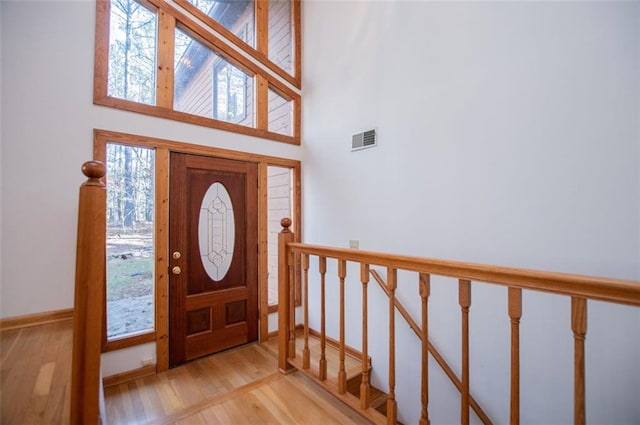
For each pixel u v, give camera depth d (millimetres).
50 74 2076
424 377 1313
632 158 1515
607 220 1586
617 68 1555
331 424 1601
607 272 1583
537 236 1831
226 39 3045
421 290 1315
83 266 1024
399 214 2611
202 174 2873
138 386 2357
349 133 3084
